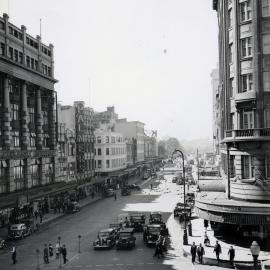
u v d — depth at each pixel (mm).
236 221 35031
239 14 38844
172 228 47031
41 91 69375
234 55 39594
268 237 37094
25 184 60062
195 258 33531
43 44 70062
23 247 40656
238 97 38250
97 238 42406
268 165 36719
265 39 37250
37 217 58781
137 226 47094
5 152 52969
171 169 172625
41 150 65250
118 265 31984
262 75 37125
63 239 43531
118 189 100188
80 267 31766
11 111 57969
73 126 86938
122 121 154875
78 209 64562
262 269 28875
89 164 97312
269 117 37031
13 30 59156
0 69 53438
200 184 48250
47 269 31594
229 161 40219
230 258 30859
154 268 30875
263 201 36406
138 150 153500
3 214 52625
